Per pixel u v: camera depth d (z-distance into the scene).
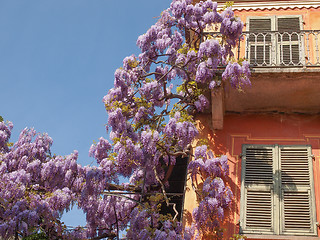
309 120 15.30
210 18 15.72
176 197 15.27
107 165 14.91
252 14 17.39
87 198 15.17
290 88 14.90
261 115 15.51
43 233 15.50
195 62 15.64
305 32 15.77
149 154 15.10
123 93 16.11
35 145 17.11
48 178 16.08
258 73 14.77
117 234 15.28
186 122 14.77
